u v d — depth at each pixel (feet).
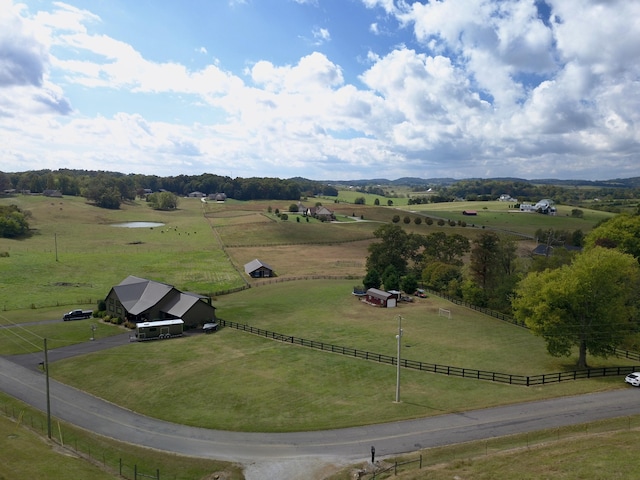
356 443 110.83
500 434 110.83
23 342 196.95
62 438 113.91
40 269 351.87
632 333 176.76
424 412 126.93
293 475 98.32
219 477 97.91
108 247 462.60
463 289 283.18
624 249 255.91
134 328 220.02
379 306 267.59
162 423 124.47
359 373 160.56
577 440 100.73
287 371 162.81
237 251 463.83
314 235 549.54
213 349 188.75
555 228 567.59
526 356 181.78
